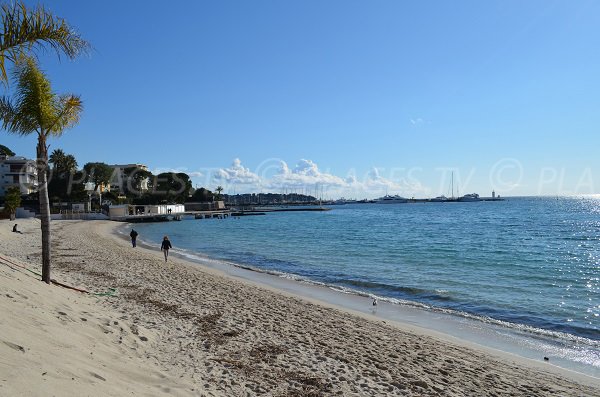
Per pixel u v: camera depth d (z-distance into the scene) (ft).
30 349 15.76
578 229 201.26
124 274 59.47
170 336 29.53
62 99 36.99
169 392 18.11
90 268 63.16
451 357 32.55
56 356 16.40
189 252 116.88
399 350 32.99
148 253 99.81
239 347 29.04
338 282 71.77
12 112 35.24
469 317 48.55
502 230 199.62
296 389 22.54
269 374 24.32
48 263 37.70
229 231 217.97
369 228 225.15
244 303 45.78
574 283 71.61
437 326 44.45
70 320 24.76
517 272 83.20
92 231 171.32
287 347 30.35
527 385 27.50
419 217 340.80
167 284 53.88
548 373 30.78
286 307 45.96
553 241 148.87
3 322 17.75
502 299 58.70
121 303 38.63
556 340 40.29
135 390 16.56
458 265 93.25
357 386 24.04
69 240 119.75
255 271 81.51
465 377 27.94
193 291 50.34
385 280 73.97
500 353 35.42
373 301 54.39
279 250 125.08
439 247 130.52
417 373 27.76
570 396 26.12
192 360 24.81
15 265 40.42
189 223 305.53
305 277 76.69
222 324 34.99
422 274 80.79
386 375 26.53
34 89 35.14
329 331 36.88
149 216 312.50
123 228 227.61
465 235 175.32
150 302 40.88
